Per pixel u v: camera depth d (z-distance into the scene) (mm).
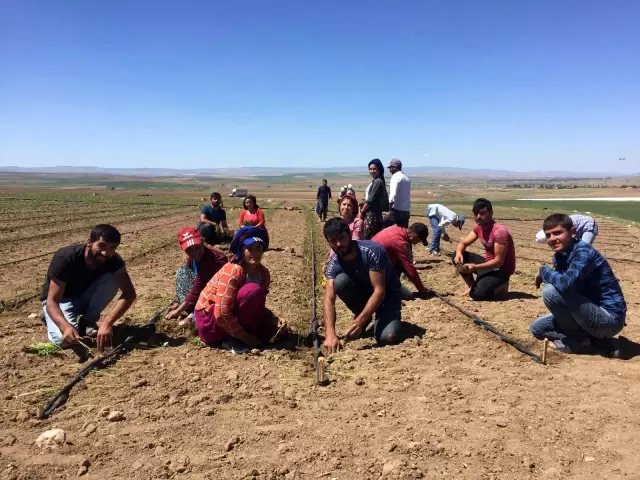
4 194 45594
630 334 6480
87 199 40250
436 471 3543
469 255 8984
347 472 3545
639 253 14234
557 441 3912
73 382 4957
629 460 3656
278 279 10164
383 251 6109
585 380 5035
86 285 6133
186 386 4961
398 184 10250
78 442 3936
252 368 5445
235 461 3680
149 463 3658
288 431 4090
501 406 4496
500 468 3574
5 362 5492
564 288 5492
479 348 6023
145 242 15367
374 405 4551
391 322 6289
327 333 6031
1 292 8781
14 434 4070
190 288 7250
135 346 6102
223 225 14414
